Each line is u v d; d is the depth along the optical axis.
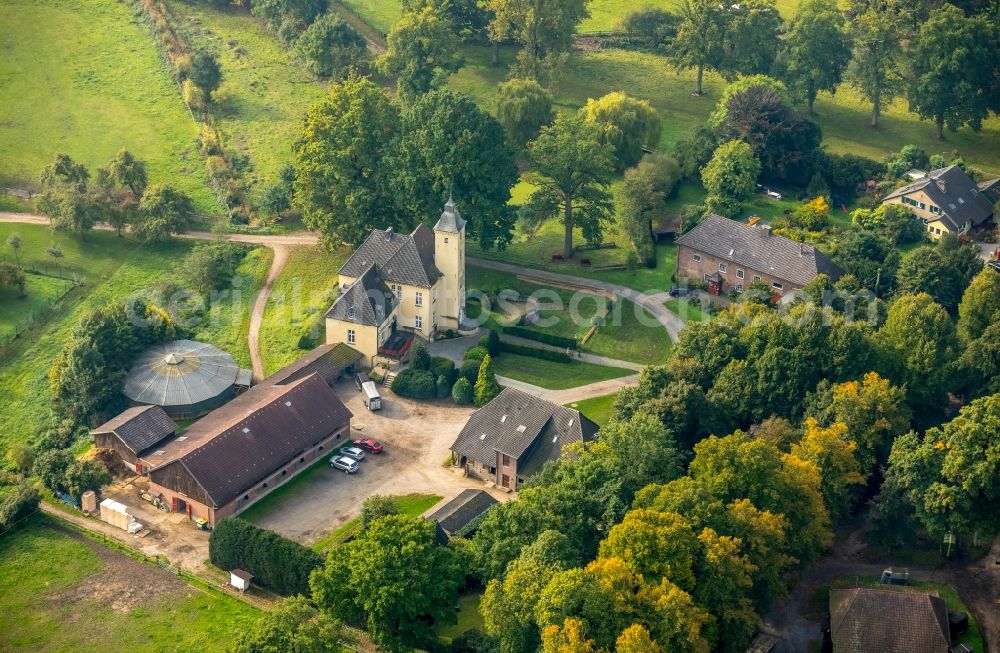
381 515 155.12
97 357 182.88
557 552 133.50
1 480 173.25
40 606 148.38
